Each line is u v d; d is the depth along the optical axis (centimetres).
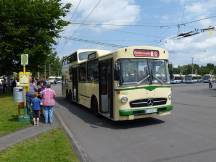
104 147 1094
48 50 3500
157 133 1282
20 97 1645
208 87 6075
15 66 3612
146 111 1417
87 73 1975
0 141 1168
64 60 3012
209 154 923
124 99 1391
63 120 1753
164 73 1482
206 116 1716
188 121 1549
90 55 1869
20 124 1547
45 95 1590
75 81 2422
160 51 1482
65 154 962
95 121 1691
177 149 1005
